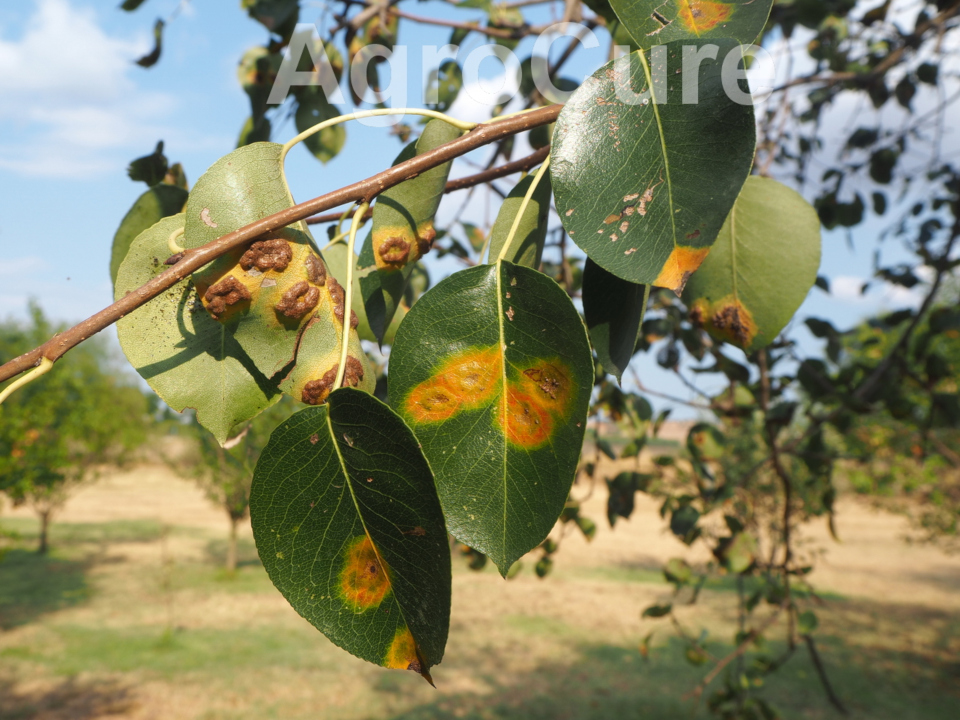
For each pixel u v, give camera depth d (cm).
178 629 352
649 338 78
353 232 17
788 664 305
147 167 28
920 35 79
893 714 250
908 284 102
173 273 16
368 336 27
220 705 256
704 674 296
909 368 85
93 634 342
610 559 539
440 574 15
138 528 671
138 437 620
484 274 17
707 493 79
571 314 16
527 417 17
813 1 69
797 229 25
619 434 77
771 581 85
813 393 80
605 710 259
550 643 341
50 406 409
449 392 17
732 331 26
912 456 213
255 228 17
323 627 16
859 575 485
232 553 471
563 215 16
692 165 16
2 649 317
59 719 242
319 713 252
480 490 16
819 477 78
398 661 15
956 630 355
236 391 19
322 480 16
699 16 18
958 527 311
